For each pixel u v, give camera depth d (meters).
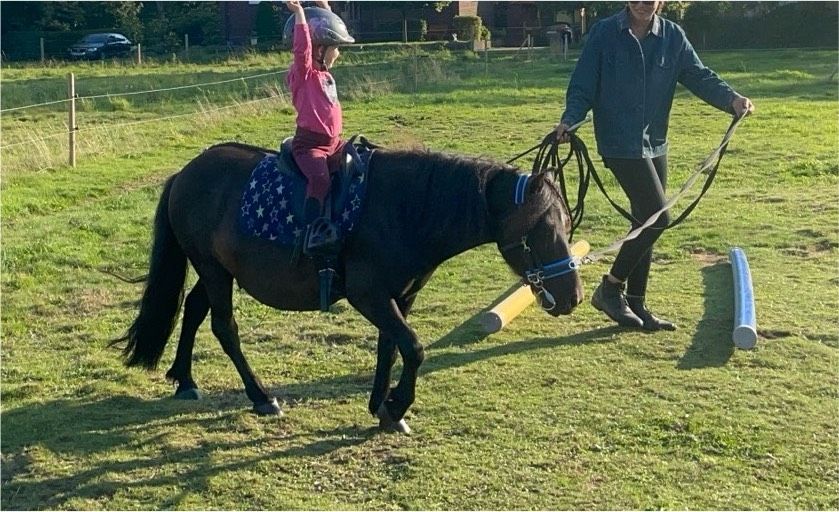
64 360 7.15
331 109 5.49
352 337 7.47
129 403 6.30
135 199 12.54
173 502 4.96
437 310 8.11
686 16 39.91
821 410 5.86
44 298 8.59
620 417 5.81
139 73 30.75
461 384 6.39
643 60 7.00
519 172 5.31
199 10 47.06
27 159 14.59
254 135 17.44
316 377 6.70
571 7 44.22
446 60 32.19
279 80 24.97
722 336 7.20
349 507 4.86
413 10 43.75
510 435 5.61
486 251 10.01
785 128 17.00
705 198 11.92
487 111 19.98
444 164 5.37
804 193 12.03
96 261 9.65
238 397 6.38
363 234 5.37
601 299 7.57
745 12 40.19
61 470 5.34
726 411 5.86
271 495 5.01
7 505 4.95
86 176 14.18
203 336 7.59
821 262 9.14
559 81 25.62
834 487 4.97
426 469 5.23
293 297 5.71
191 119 18.72
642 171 7.16
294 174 5.54
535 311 7.98
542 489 4.98
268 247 5.61
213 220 5.85
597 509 4.78
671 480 5.06
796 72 26.03
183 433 5.80
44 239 10.35
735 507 4.78
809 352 6.81
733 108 7.00
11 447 5.62
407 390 5.51
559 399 6.10
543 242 5.21
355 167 5.46
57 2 46.41
